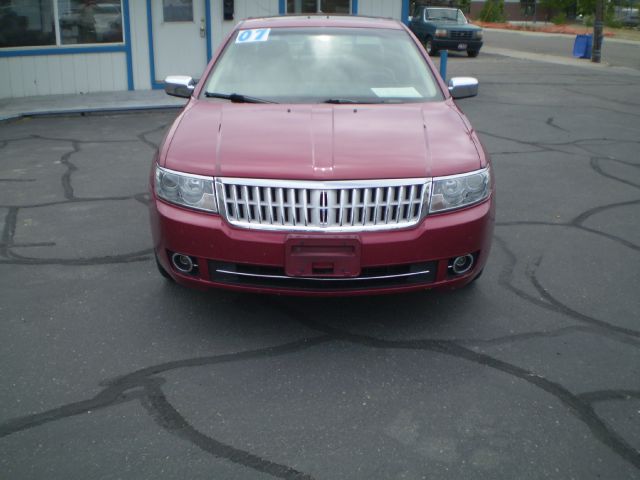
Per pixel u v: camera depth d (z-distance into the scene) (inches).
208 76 194.4
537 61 868.6
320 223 140.7
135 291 177.6
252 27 212.5
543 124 422.0
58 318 162.6
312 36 206.4
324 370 141.6
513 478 110.3
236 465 112.5
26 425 122.3
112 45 494.9
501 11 2142.0
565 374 141.4
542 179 294.2
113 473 110.3
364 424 124.0
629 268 198.1
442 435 121.1
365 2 550.0
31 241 212.7
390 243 141.6
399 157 147.5
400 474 110.9
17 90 477.7
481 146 163.8
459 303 173.0
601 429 123.3
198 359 145.4
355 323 161.8
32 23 472.1
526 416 127.0
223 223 143.8
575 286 185.0
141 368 141.6
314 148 149.3
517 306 172.2
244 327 159.5
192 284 150.6
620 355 149.5
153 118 426.3
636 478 110.9
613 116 455.5
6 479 108.7
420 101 184.7
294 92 184.9
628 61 909.2
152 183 157.8
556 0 2201.0
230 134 157.4
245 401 130.5
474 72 714.2
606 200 265.0
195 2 508.4
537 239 220.5
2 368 140.7
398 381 137.9
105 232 221.0
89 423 123.1
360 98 183.3
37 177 287.3
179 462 113.1
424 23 936.9
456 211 148.1
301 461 113.7
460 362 145.3
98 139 364.5
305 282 144.6
